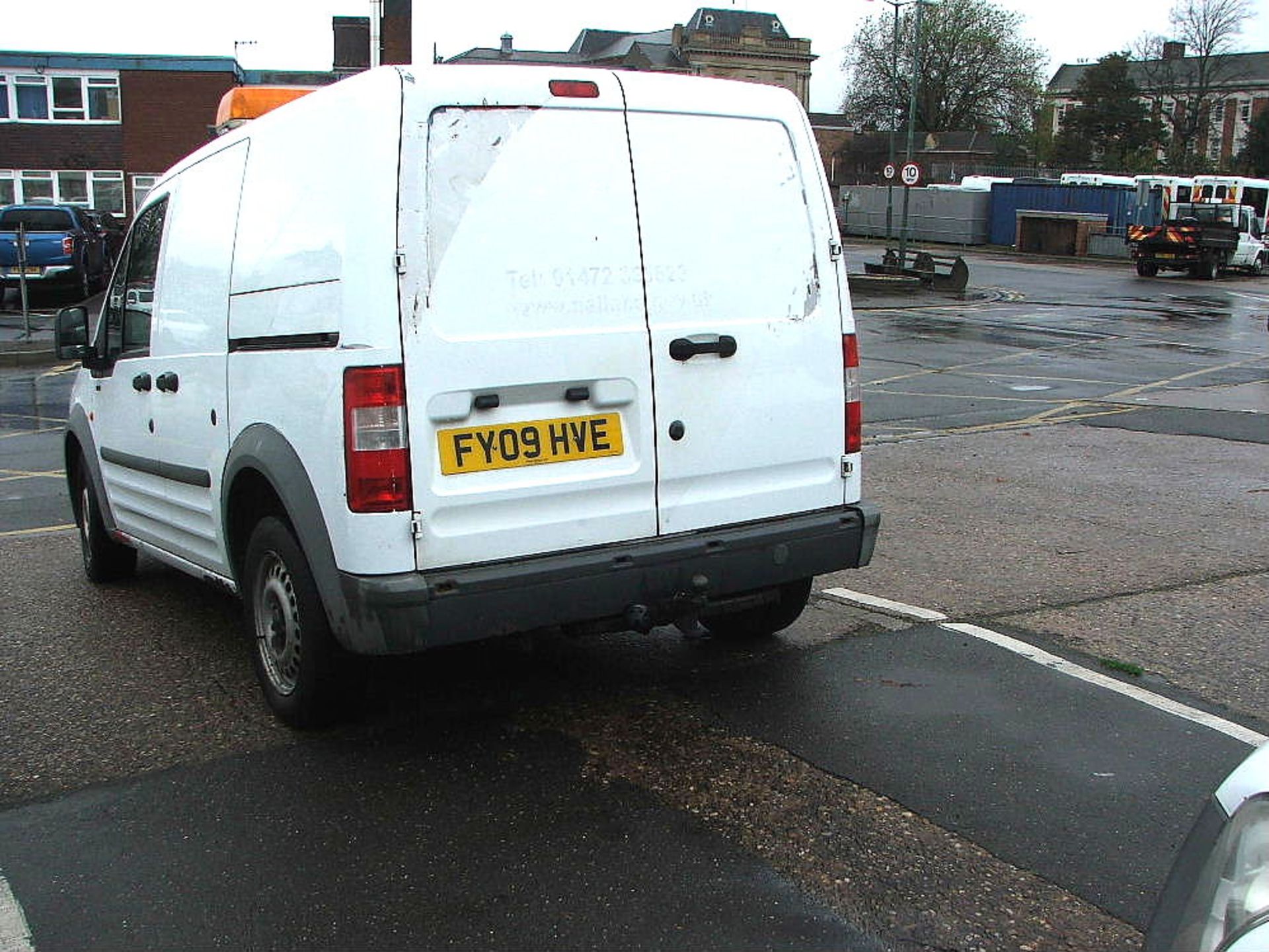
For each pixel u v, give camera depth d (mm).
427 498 3822
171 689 4918
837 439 4707
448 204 3840
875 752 4238
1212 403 13289
